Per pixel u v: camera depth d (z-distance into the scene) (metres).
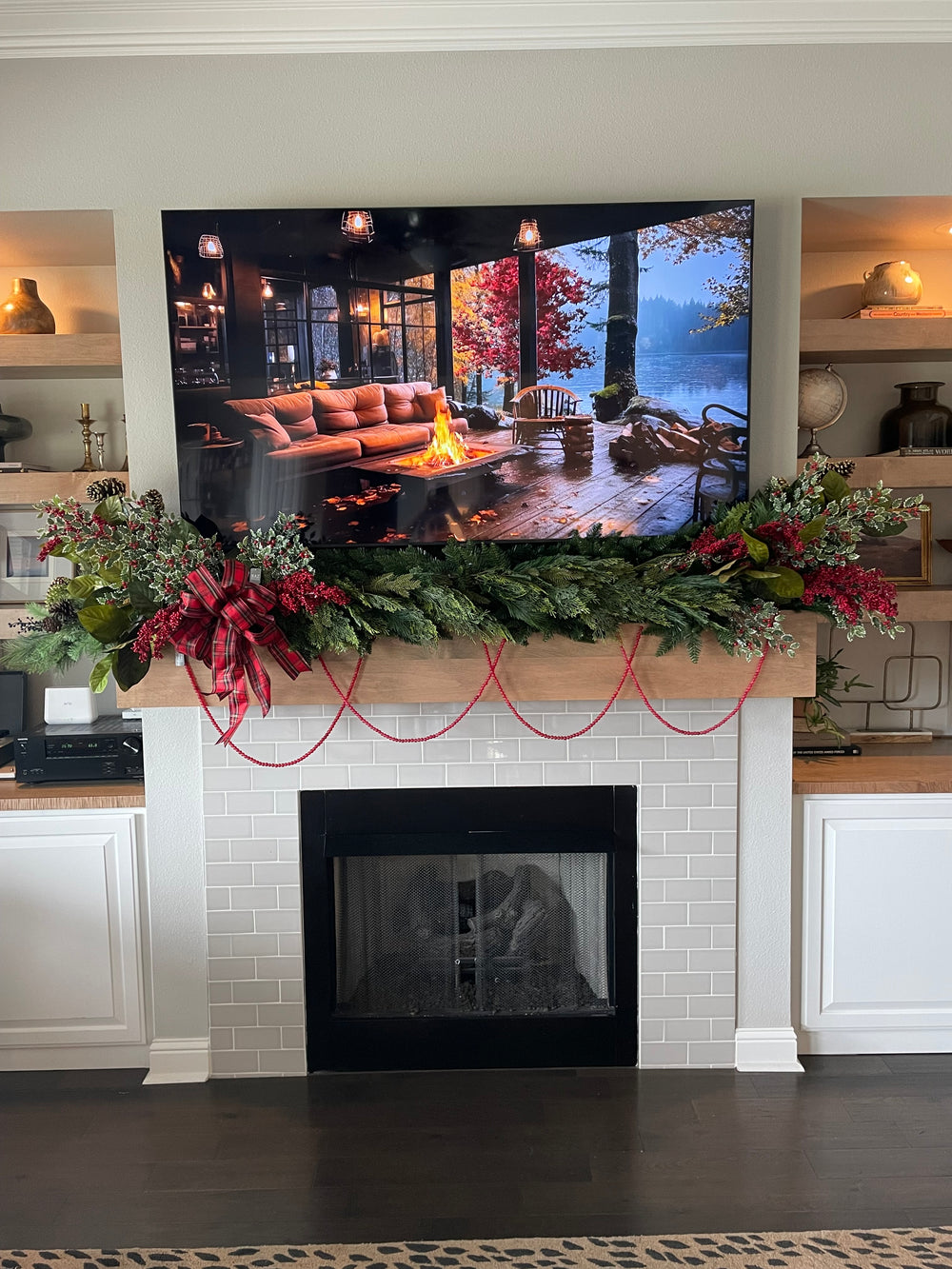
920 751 2.94
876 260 3.01
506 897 2.66
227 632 2.21
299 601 2.26
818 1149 2.28
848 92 2.44
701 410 2.43
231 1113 2.46
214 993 2.61
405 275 2.37
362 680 2.46
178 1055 2.62
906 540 3.07
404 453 2.42
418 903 2.66
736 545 2.34
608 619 2.38
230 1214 2.08
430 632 2.32
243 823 2.57
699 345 2.40
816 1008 2.67
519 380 2.41
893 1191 2.13
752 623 2.36
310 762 2.56
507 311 2.38
